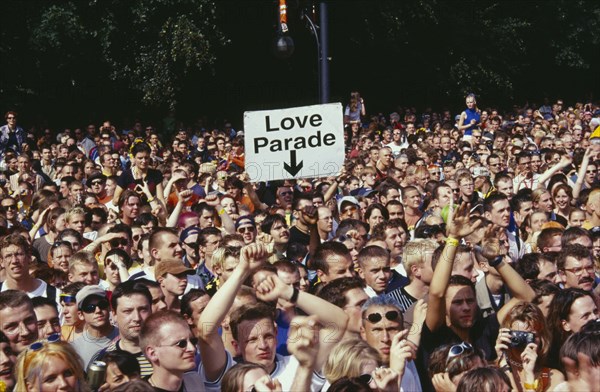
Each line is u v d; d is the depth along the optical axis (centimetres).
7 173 1844
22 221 1444
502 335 701
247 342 663
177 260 863
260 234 1130
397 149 2533
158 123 3331
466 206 730
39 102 3150
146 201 1452
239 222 1127
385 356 671
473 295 725
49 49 3025
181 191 1342
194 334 739
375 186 1606
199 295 762
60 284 977
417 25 3875
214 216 1264
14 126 2242
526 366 687
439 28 3912
